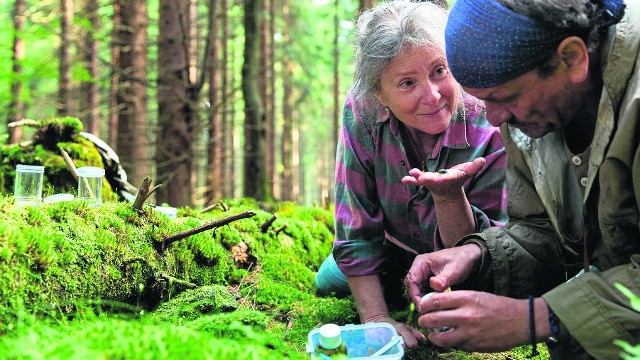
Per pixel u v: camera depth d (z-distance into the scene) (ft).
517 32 4.68
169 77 20.47
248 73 26.58
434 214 7.63
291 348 6.51
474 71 4.91
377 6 6.86
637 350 4.12
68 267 6.36
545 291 6.56
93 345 4.21
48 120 12.82
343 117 7.79
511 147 6.31
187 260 8.27
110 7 34.06
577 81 4.82
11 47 29.04
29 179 7.65
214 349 4.45
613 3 4.79
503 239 6.40
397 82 6.54
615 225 5.23
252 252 9.91
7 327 5.16
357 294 7.60
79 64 29.01
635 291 4.75
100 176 8.31
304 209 15.02
